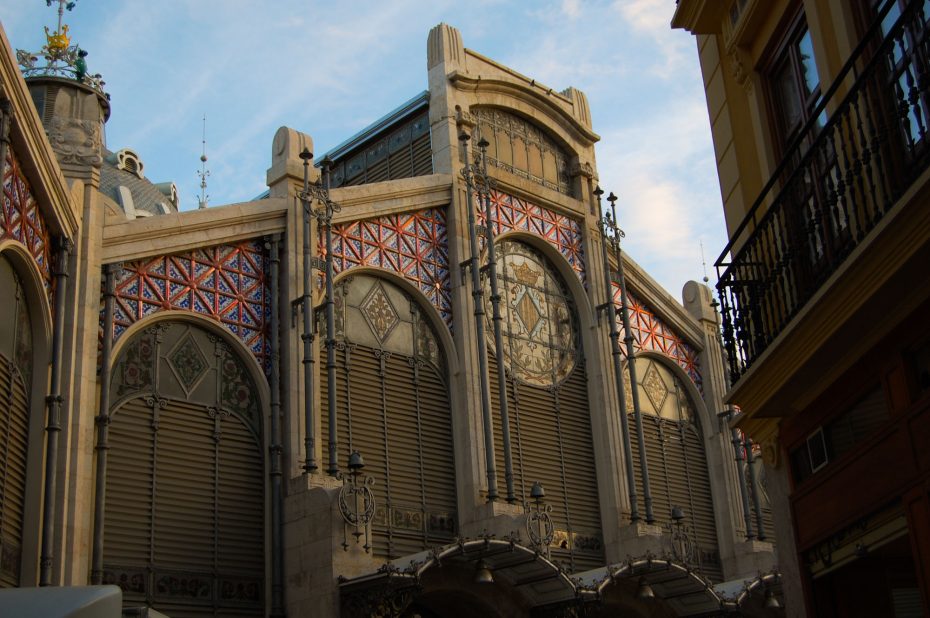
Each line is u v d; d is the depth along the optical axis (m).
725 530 31.14
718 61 16.56
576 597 22.48
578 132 32.44
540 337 28.98
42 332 19.34
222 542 21.41
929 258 10.30
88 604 7.38
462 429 25.84
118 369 21.20
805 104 14.31
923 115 11.84
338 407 23.97
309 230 24.00
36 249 18.92
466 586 22.61
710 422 32.25
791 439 14.07
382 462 24.25
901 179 11.09
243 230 23.83
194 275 22.92
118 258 21.64
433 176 27.78
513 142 30.72
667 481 30.50
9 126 16.41
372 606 19.58
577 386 29.36
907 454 11.30
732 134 16.03
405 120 30.69
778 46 15.02
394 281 26.31
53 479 18.67
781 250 14.01
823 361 12.45
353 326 25.03
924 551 11.02
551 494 27.34
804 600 13.61
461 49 30.25
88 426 20.00
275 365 23.20
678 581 25.25
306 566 20.81
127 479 20.58
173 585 20.48
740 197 15.75
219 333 22.89
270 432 22.73
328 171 24.72
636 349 31.09
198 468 21.66
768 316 14.48
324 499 20.94
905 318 11.30
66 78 31.55
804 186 13.66
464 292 27.05
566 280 30.45
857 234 11.30
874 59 10.87
